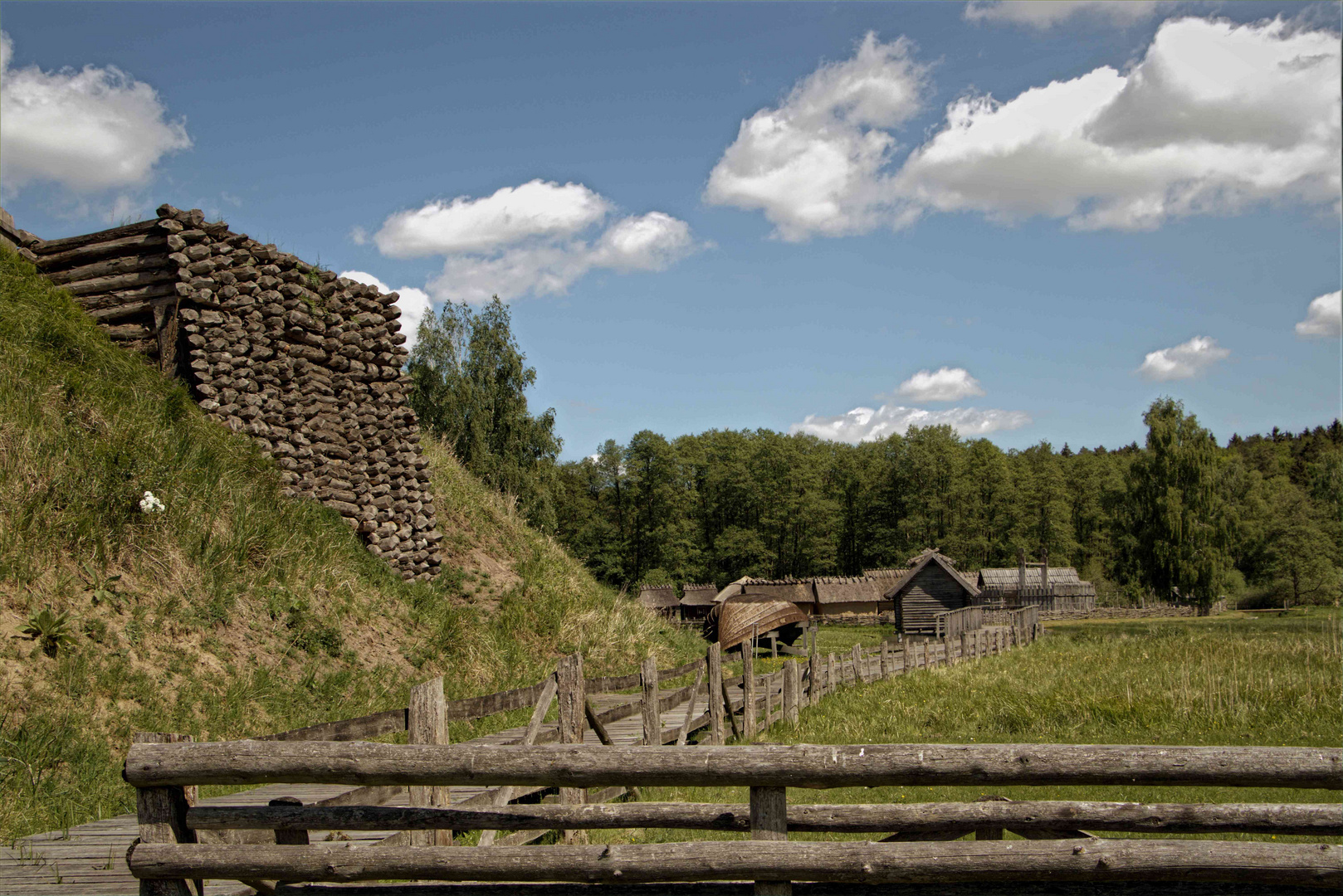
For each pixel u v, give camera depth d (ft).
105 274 41.93
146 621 29.07
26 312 36.09
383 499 48.39
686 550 295.07
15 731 22.27
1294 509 237.45
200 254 41.14
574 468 315.78
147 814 12.72
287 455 43.27
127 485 31.60
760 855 11.37
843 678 57.16
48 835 18.56
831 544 303.89
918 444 323.37
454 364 130.41
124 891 14.89
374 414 49.49
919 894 11.49
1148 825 11.21
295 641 34.40
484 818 12.33
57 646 25.45
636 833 23.02
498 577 55.26
